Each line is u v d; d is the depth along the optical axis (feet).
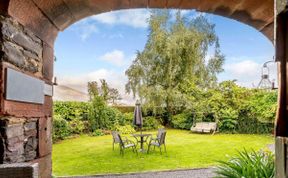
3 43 4.49
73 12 6.88
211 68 35.99
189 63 34.91
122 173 15.39
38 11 5.58
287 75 1.62
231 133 34.40
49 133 7.10
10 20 4.70
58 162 18.60
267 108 30.86
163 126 39.42
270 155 8.57
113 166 17.29
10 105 4.69
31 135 5.75
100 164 17.89
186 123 37.99
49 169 7.05
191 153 21.47
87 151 22.95
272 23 7.00
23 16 5.15
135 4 7.11
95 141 29.07
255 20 7.36
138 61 36.11
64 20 7.06
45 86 6.74
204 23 34.86
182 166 17.12
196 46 34.27
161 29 34.76
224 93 35.37
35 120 6.00
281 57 1.64
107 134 34.86
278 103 1.65
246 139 28.99
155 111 36.60
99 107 35.24
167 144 26.12
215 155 20.49
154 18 34.78
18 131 5.06
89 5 6.82
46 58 6.90
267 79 16.47
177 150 22.88
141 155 20.94
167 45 33.99
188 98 36.50
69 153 22.08
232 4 6.77
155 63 36.06
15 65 4.95
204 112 36.01
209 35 35.09
